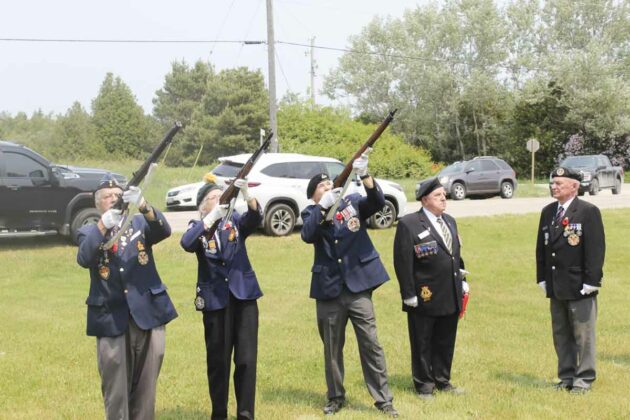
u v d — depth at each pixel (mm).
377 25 58250
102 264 4770
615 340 8297
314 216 5699
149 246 4949
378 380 5777
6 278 12312
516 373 7039
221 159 16344
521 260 13828
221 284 5441
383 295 10898
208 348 5516
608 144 48812
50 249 14617
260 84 59375
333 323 5836
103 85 74750
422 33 55969
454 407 5945
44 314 9812
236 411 5840
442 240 6250
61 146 72188
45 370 7152
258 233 16312
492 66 54188
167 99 73750
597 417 5691
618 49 55031
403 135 58125
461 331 8703
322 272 5805
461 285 6340
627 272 12758
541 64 52219
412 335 6309
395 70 57969
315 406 6059
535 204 23656
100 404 6156
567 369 6602
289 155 16422
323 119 40812
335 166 16688
